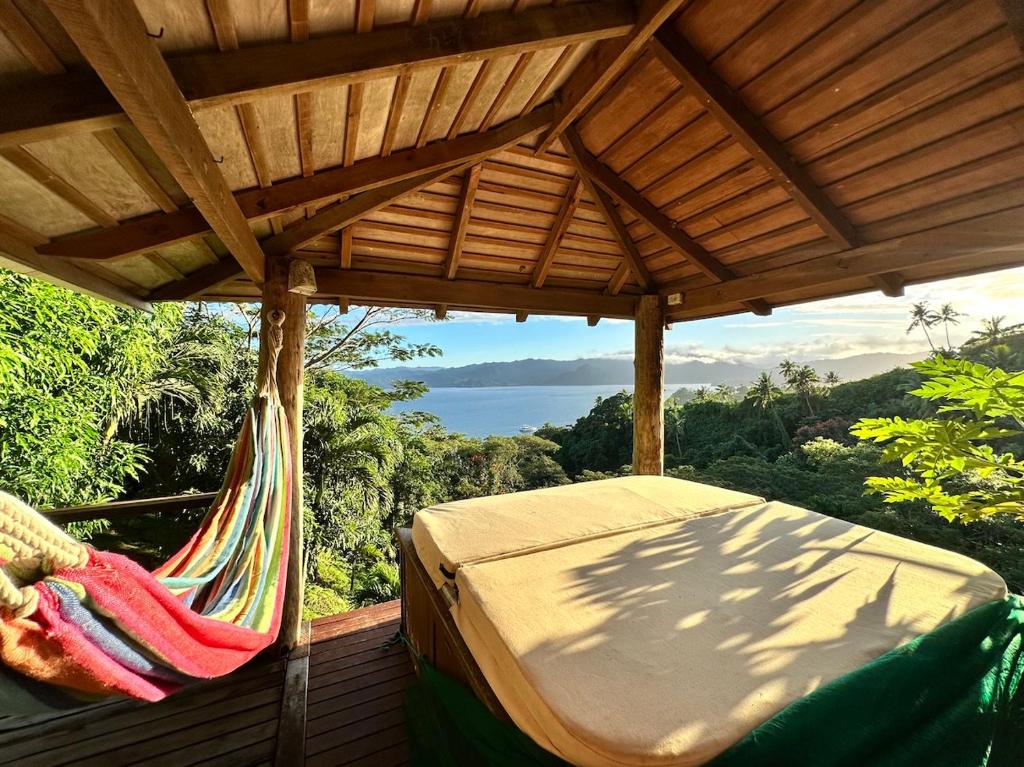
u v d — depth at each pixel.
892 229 2.48
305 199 2.04
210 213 1.51
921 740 1.20
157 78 0.92
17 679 0.63
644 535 2.18
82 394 5.18
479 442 17.62
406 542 2.64
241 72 1.14
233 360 8.78
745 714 1.08
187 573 1.52
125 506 2.52
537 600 1.59
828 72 1.96
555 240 3.42
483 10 1.44
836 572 1.80
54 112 1.00
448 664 1.83
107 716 2.15
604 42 2.01
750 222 2.94
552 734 1.10
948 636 1.38
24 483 4.22
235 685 2.38
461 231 3.09
